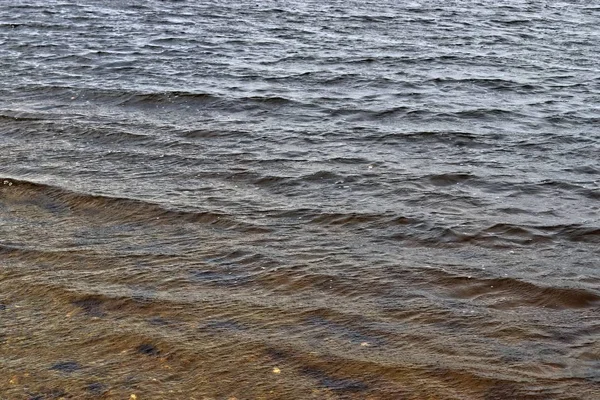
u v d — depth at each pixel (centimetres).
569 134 1219
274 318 675
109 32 1905
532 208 923
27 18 2045
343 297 713
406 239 836
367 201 936
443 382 587
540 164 1080
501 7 2473
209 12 2212
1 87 1411
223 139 1165
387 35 1967
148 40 1823
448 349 631
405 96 1420
